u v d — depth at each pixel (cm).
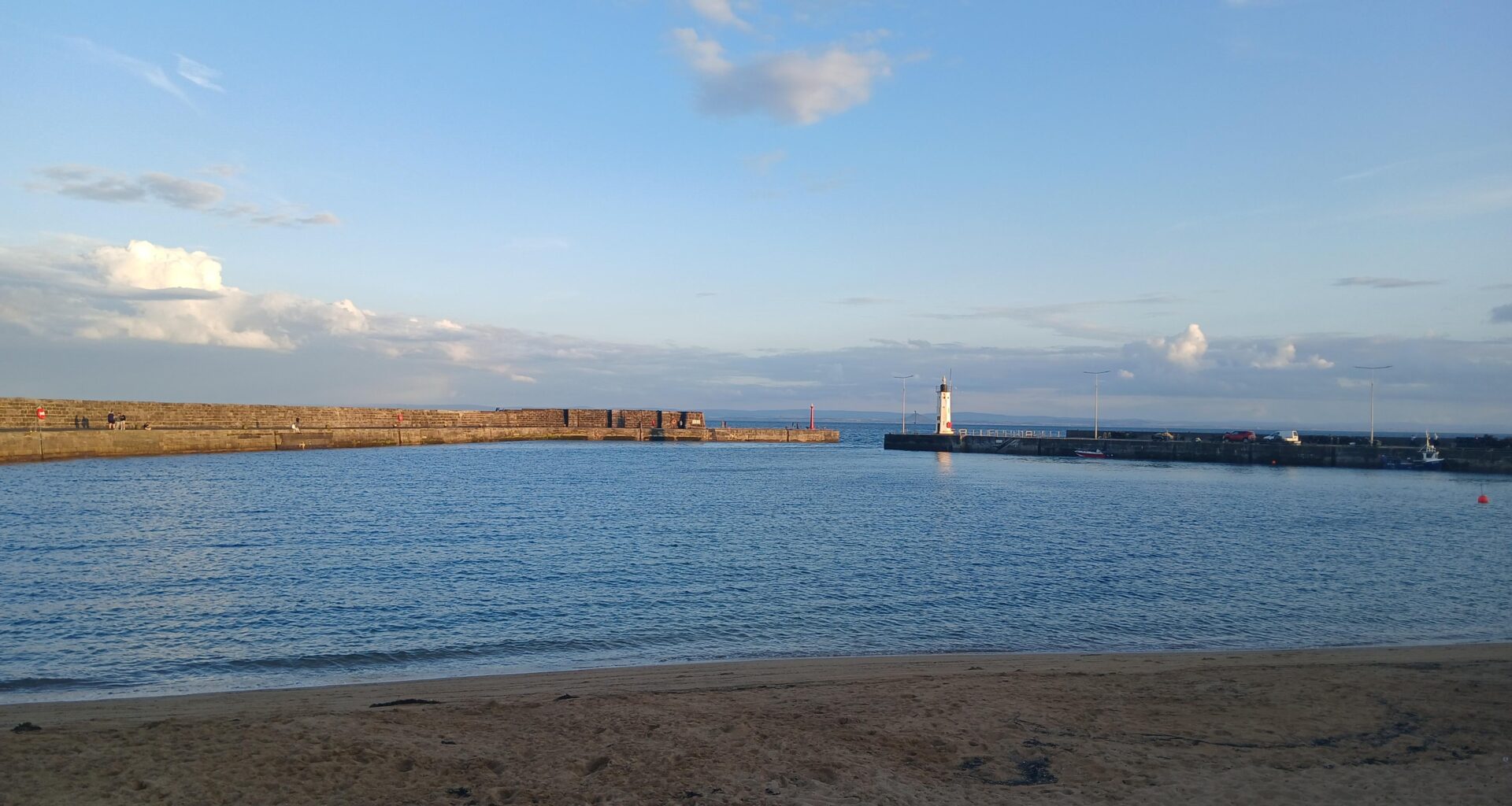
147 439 6881
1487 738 962
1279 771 857
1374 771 857
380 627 1744
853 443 15825
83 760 806
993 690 1171
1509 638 1766
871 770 849
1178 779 834
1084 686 1198
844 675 1327
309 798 740
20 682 1343
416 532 3080
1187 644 1697
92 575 2206
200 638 1633
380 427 9788
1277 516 3981
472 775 805
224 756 827
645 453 9756
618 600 2038
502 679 1323
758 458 9319
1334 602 2088
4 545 2647
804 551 2814
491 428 11100
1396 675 1255
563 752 881
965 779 831
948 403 11356
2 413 6206
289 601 1959
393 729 936
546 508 3916
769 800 766
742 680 1292
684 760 863
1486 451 7000
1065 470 7644
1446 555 2839
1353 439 9094
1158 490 5525
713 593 2134
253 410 8488
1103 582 2312
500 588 2142
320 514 3559
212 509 3659
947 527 3481
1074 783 823
